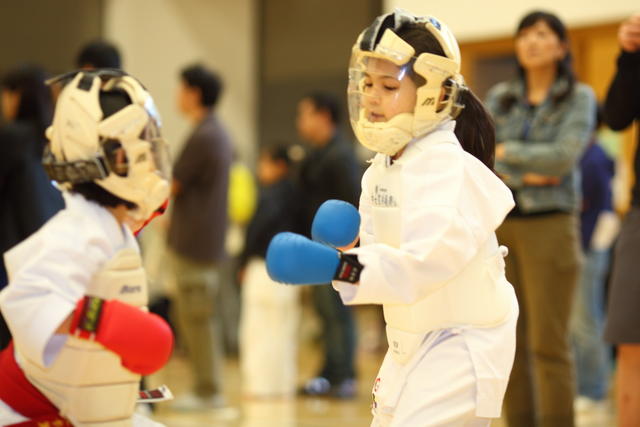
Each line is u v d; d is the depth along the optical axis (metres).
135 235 4.75
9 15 16.78
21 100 7.05
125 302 4.13
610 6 12.35
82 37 17.83
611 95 6.37
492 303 4.50
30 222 6.88
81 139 4.10
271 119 20.00
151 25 18.84
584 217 10.46
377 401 4.65
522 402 7.57
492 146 4.90
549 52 7.62
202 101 10.75
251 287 11.68
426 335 4.46
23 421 4.10
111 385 4.12
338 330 11.55
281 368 11.52
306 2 19.31
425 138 4.48
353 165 11.51
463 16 13.53
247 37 20.08
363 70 4.46
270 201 11.92
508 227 7.66
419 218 4.21
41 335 3.78
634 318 5.91
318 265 4.02
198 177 10.49
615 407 10.27
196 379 10.69
